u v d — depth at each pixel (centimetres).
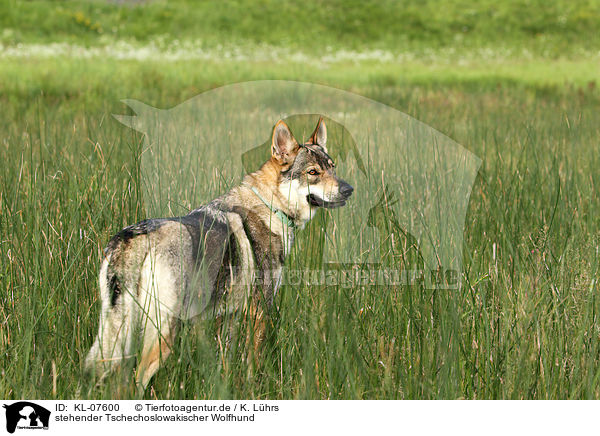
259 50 4206
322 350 611
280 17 5078
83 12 4669
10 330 623
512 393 579
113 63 3138
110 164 909
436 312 655
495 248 801
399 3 5525
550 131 1470
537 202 980
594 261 721
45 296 633
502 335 646
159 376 583
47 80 2359
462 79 3123
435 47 4678
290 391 595
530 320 650
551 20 5216
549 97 2456
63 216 748
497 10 5428
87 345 608
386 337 639
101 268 566
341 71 3300
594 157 1236
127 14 4828
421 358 607
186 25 4772
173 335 582
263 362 616
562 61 4125
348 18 5119
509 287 720
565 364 620
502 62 4081
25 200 789
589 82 2864
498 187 1048
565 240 845
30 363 585
